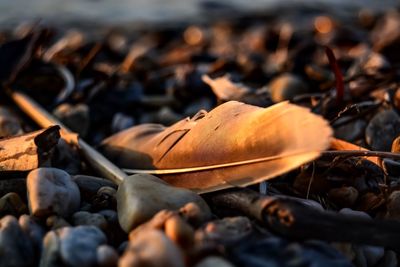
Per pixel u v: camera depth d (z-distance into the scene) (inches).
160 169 17.7
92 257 14.9
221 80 22.7
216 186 16.4
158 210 16.0
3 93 24.0
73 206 16.8
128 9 83.3
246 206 15.9
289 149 15.6
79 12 79.4
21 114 23.1
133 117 24.9
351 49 42.8
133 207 16.0
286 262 14.6
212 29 66.7
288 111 16.0
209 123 17.2
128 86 26.3
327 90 23.7
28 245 15.5
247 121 16.5
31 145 17.8
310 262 14.6
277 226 15.3
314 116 15.6
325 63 32.9
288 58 31.3
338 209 17.5
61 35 58.1
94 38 55.0
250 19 73.1
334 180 17.8
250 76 29.0
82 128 22.7
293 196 17.7
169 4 87.8
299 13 76.0
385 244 15.0
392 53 31.4
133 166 18.5
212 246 14.6
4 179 17.7
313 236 15.0
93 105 24.3
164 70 32.9
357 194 17.6
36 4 84.4
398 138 19.0
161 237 14.4
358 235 15.0
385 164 17.9
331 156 17.6
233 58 34.0
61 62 28.9
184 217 15.6
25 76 24.3
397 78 24.0
